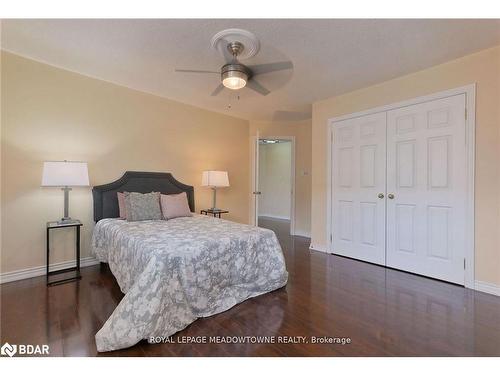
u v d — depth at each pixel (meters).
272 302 2.22
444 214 2.72
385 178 3.21
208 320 1.92
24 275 2.70
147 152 3.69
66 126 2.97
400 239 3.08
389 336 1.73
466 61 2.55
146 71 2.97
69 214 3.01
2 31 2.21
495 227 2.39
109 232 2.71
